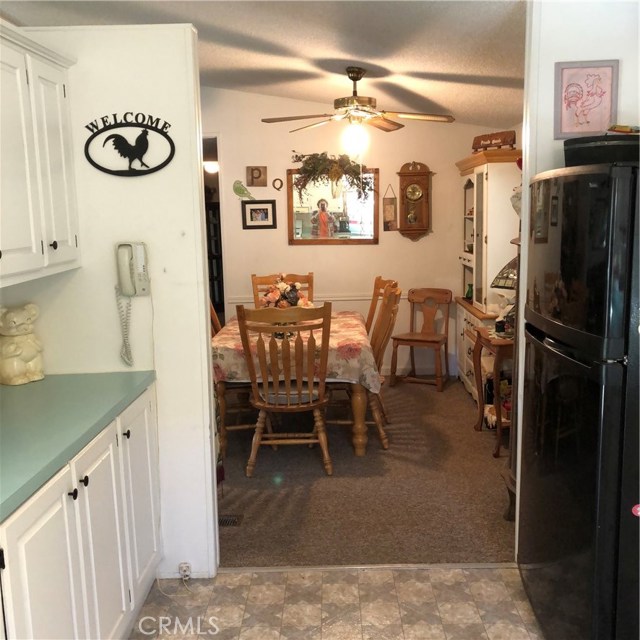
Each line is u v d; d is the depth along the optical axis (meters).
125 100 2.28
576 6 2.22
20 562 1.41
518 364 2.62
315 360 3.56
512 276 4.11
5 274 1.78
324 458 3.54
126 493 2.10
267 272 5.51
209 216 6.39
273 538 2.86
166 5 2.96
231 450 3.96
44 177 2.03
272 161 5.36
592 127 2.28
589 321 1.67
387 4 2.59
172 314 2.39
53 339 2.40
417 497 3.25
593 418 1.67
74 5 3.04
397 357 5.57
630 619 1.71
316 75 4.20
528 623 2.23
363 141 4.20
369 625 2.24
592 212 1.65
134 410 2.20
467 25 2.69
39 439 1.71
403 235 5.47
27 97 1.92
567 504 1.84
